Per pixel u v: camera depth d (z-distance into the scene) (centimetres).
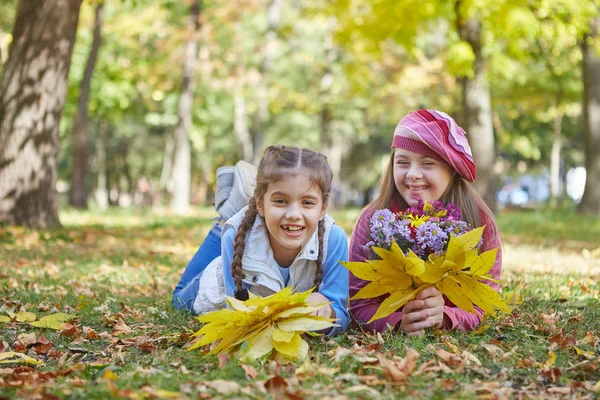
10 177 960
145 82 2423
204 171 4169
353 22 1484
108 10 2216
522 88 2275
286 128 3403
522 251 851
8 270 591
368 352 287
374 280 314
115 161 4209
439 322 323
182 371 267
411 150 361
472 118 1437
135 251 805
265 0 2330
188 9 2241
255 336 282
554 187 2802
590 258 772
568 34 1328
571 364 283
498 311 373
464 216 371
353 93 2375
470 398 236
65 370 278
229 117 2994
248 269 335
